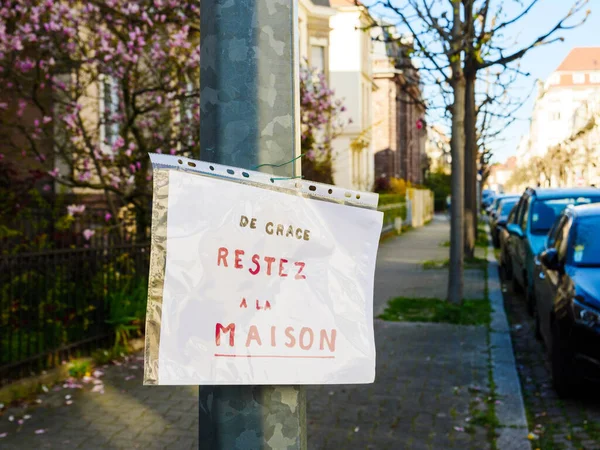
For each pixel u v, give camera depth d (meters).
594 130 34.28
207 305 1.64
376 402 6.40
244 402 1.72
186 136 10.45
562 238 7.79
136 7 9.65
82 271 7.70
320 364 1.74
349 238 1.80
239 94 1.75
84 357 7.49
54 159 10.03
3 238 7.89
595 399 6.57
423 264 18.88
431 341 8.99
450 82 11.67
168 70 10.14
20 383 6.45
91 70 9.95
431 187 76.25
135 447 5.25
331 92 13.23
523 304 12.48
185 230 1.63
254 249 1.70
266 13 1.76
